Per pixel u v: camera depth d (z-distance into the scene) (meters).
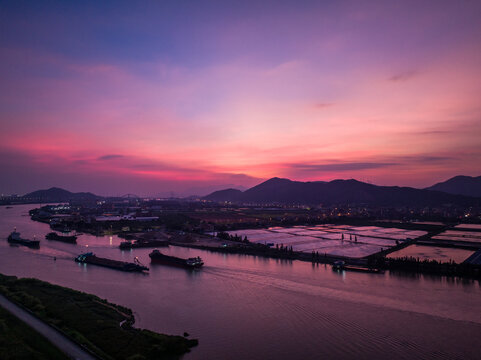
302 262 177.62
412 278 142.50
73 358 69.44
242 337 86.75
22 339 78.69
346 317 99.50
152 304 111.69
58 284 136.75
